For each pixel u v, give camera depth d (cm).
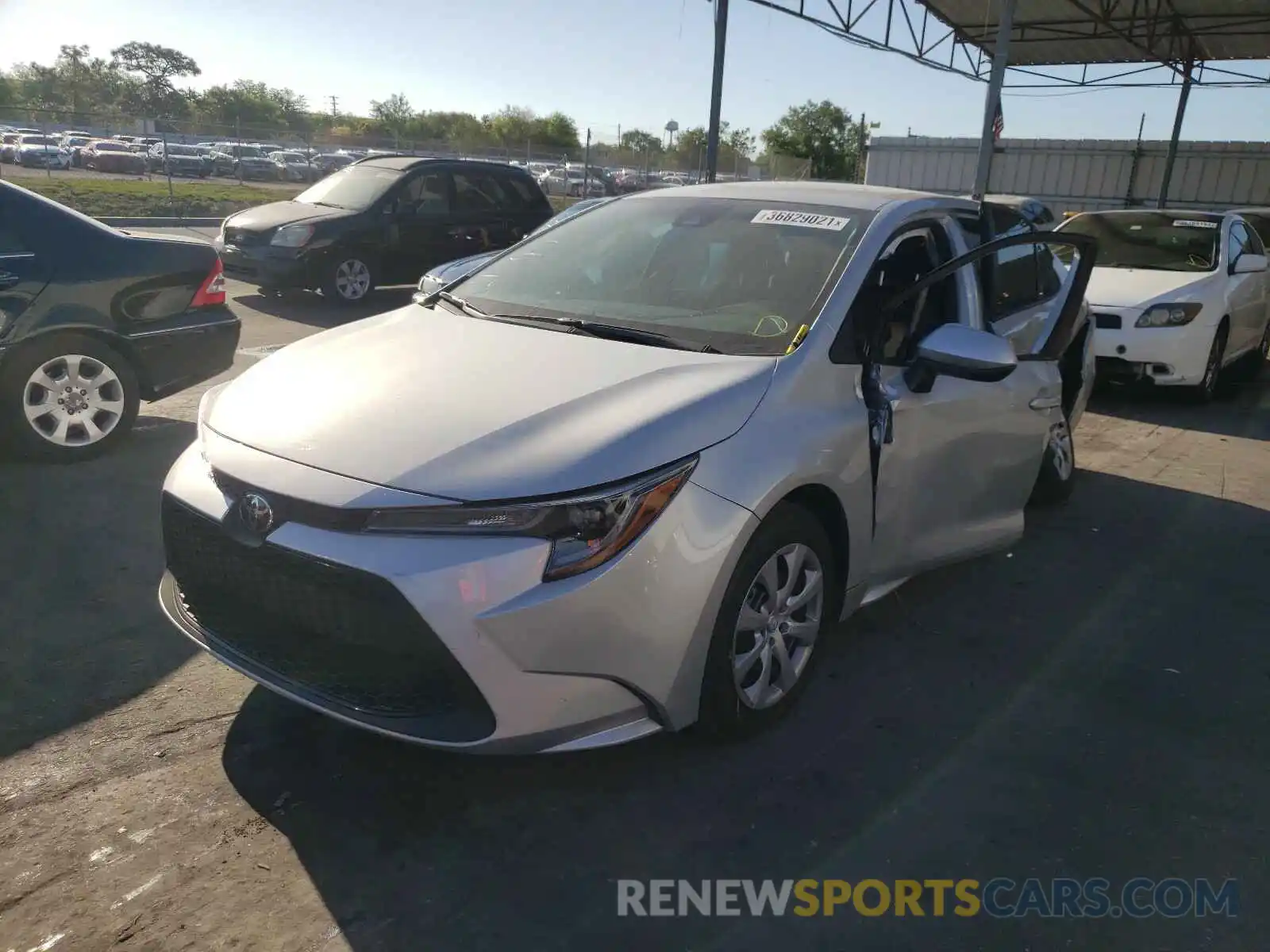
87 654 332
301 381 295
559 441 250
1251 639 394
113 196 2328
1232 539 513
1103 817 276
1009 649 376
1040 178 2591
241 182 3120
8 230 491
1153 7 1748
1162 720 330
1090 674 359
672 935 226
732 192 400
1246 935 235
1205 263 866
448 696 238
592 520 238
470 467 240
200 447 284
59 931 217
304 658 251
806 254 346
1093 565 469
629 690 253
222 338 566
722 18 1277
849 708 326
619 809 269
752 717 295
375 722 241
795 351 302
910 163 2752
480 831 258
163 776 272
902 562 353
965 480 375
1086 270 411
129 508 462
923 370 332
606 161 3591
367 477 240
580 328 326
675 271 357
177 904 227
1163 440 731
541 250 403
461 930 225
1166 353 804
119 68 8394
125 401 534
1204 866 258
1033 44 1942
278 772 277
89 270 511
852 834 264
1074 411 553
